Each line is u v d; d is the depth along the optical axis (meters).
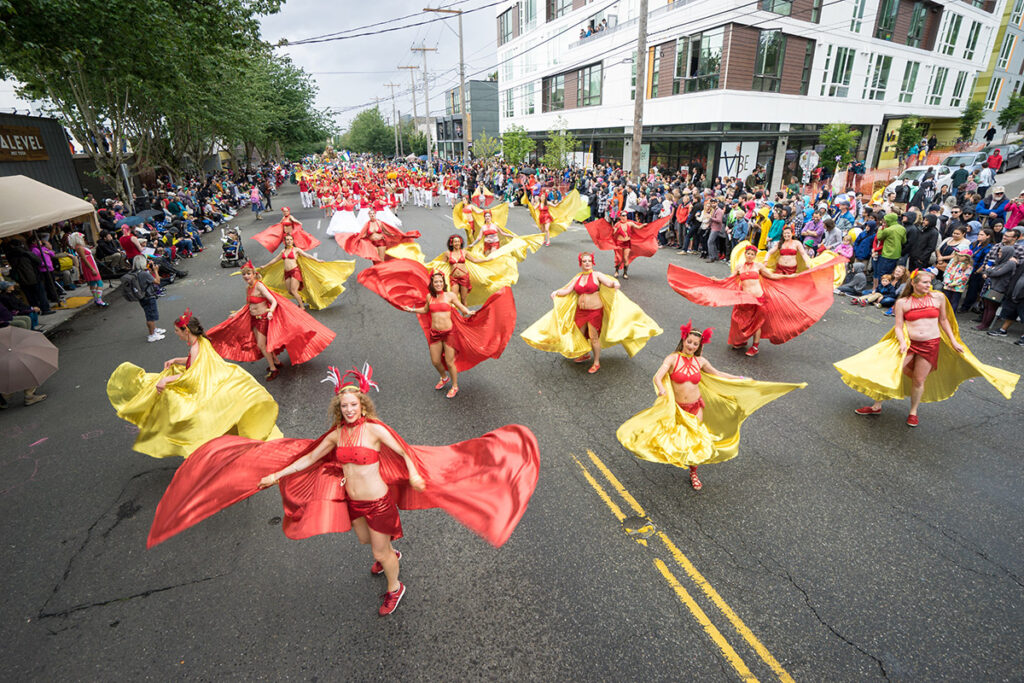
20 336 6.69
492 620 3.82
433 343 7.04
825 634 3.63
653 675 3.37
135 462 5.97
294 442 4.10
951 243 9.52
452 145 79.25
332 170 57.03
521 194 28.97
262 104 36.34
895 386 5.86
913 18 30.94
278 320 7.80
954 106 37.91
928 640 3.57
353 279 14.24
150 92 15.17
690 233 15.19
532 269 14.26
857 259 11.11
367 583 4.20
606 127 33.47
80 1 11.36
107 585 4.25
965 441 5.85
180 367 5.71
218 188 31.77
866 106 30.75
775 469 5.45
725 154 25.55
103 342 9.91
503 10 45.84
